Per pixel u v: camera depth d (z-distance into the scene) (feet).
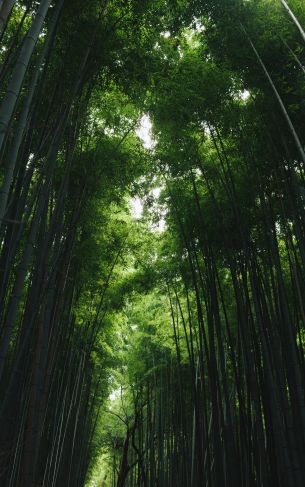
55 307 15.07
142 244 24.80
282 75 14.98
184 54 18.21
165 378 30.76
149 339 32.65
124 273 28.17
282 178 15.03
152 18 15.48
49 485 18.52
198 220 19.66
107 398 41.19
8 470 11.76
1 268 10.09
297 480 11.64
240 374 16.80
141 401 35.32
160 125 17.54
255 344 15.56
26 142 11.28
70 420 22.79
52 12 13.15
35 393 12.33
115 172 18.80
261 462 13.10
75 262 18.74
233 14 14.82
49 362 14.47
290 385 13.39
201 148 19.66
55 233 13.82
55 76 13.88
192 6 15.62
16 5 13.96
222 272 23.50
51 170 11.70
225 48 15.85
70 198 17.29
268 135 15.02
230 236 17.97
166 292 26.30
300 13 14.84
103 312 27.27
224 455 18.01
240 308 15.56
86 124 17.69
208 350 18.52
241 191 18.10
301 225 14.42
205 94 16.08
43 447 16.87
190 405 26.99
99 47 13.74
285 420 12.60
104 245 22.48
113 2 14.39
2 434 10.23
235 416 17.28
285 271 20.02
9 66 10.96
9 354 17.85
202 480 17.07
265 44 14.75
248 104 17.01
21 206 10.92
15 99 8.36
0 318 10.73
